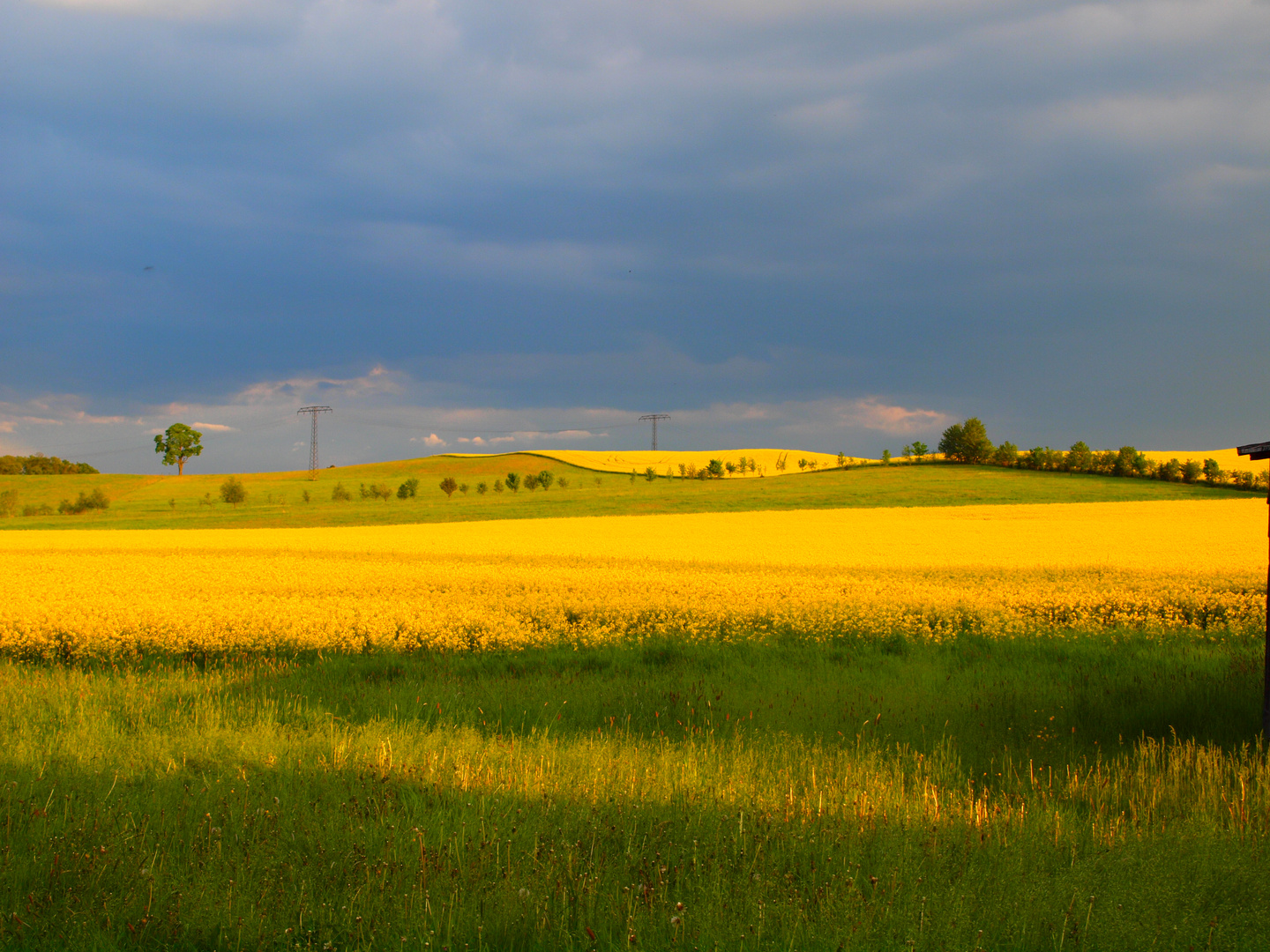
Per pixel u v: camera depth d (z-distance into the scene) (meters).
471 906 4.19
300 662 12.63
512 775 6.30
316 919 4.14
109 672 11.69
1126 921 4.06
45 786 5.99
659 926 4.02
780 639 13.86
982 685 10.15
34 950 3.82
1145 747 7.17
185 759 6.78
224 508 84.50
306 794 5.82
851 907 4.10
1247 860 4.75
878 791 6.02
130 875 4.52
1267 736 7.72
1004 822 5.38
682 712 8.88
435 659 12.23
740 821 5.14
